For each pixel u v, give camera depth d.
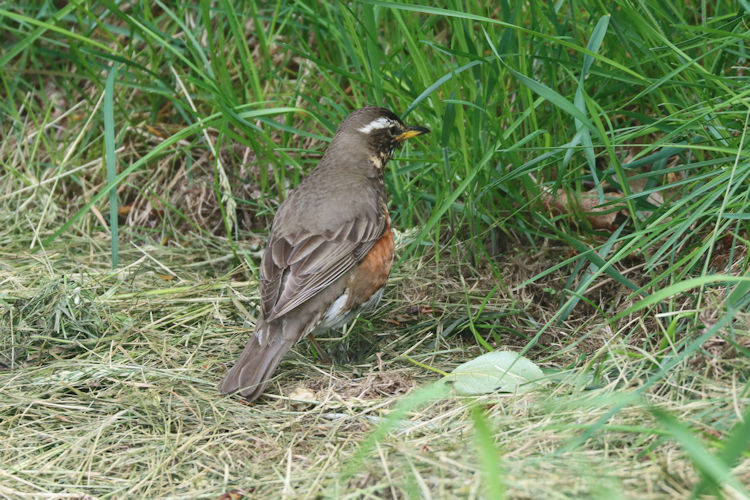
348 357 10.53
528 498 6.29
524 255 11.48
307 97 12.20
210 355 10.04
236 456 7.85
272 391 9.28
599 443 7.16
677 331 8.86
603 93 10.75
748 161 8.72
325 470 7.34
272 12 14.05
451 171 11.28
